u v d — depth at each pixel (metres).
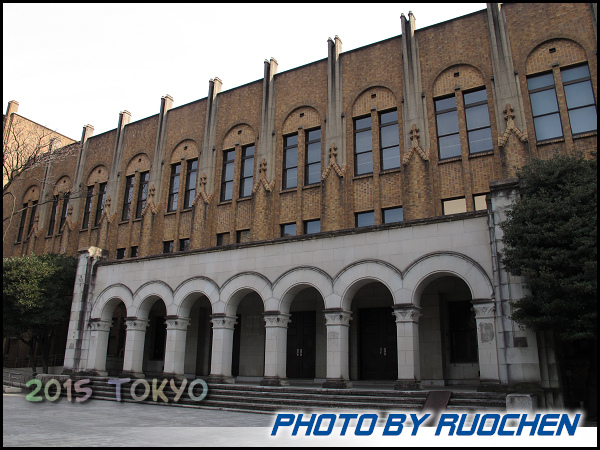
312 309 19.50
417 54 20.16
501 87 18.00
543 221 11.14
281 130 22.66
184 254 18.42
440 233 13.59
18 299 20.41
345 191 20.14
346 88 21.47
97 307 19.98
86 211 29.33
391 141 20.19
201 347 21.89
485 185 17.66
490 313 12.34
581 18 17.23
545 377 11.37
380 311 18.12
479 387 12.04
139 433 9.51
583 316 10.05
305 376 19.09
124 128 28.77
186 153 25.55
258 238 21.67
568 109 16.98
